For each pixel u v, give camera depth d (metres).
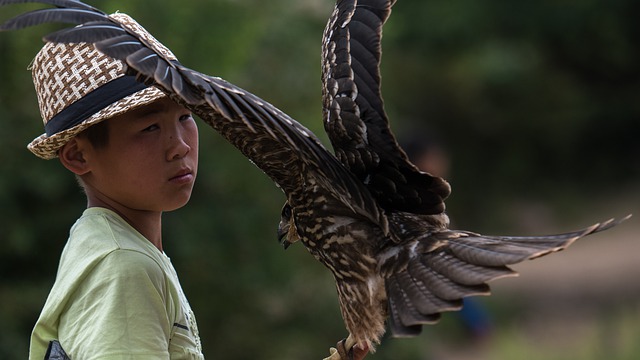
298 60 18.38
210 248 16.64
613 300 30.61
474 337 16.45
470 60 43.28
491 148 44.31
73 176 16.19
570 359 23.97
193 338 6.75
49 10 4.89
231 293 17.34
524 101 44.53
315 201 6.46
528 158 44.66
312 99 18.52
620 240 39.12
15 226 15.66
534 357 24.53
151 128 6.55
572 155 45.47
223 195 17.00
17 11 15.78
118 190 6.66
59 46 6.59
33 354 6.46
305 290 18.56
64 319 6.31
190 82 5.10
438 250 5.93
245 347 17.64
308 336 18.22
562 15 44.94
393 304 5.86
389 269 6.11
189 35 16.61
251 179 16.98
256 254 17.19
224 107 5.23
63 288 6.33
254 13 17.38
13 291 15.90
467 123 43.62
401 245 6.16
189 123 6.73
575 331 27.20
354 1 6.42
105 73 6.46
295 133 5.66
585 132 46.09
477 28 44.03
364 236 6.35
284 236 7.34
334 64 6.35
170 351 6.52
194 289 17.12
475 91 43.34
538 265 36.69
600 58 46.31
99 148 6.61
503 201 43.25
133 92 6.46
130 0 16.00
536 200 43.69
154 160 6.56
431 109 43.12
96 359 6.03
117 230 6.50
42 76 6.67
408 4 43.72
